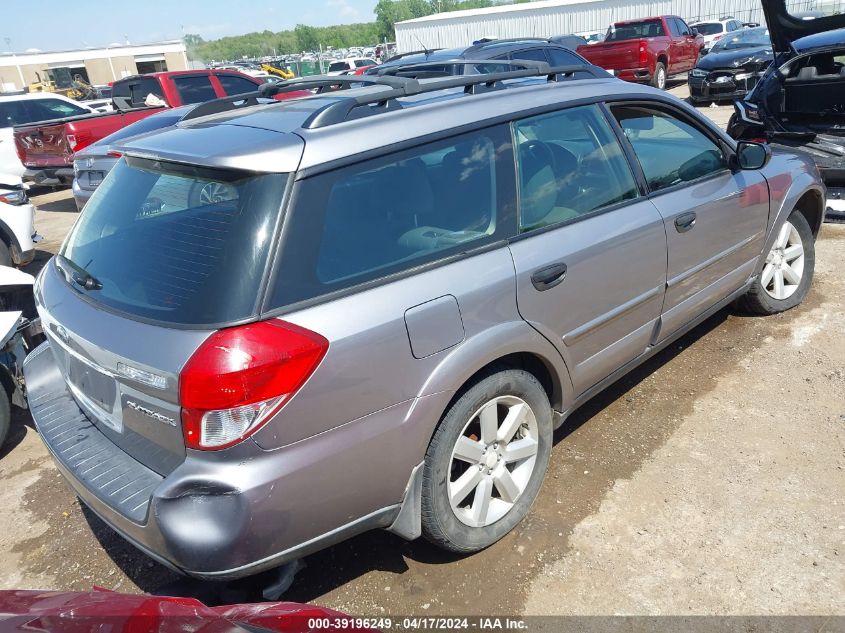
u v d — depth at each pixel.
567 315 2.87
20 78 44.66
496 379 2.62
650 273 3.28
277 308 2.08
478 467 2.68
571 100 3.09
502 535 2.79
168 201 2.40
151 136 2.71
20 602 1.62
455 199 2.57
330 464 2.16
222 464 2.03
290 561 2.22
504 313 2.59
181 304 2.13
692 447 3.33
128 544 3.05
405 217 2.42
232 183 2.21
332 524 2.26
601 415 3.68
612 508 2.97
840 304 4.70
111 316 2.28
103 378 2.33
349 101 2.44
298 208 2.16
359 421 2.22
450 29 37.00
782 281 4.58
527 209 2.78
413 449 2.37
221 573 2.06
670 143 3.59
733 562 2.63
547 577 2.63
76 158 8.38
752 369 3.99
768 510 2.88
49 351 3.08
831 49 6.20
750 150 3.78
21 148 11.13
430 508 2.51
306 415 2.10
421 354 2.33
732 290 4.08
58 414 2.76
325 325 2.13
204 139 2.44
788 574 2.55
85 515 3.29
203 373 1.97
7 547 3.10
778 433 3.38
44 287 2.79
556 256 2.78
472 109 2.72
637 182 3.28
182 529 2.03
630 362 3.43
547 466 3.03
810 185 4.43
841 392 3.68
